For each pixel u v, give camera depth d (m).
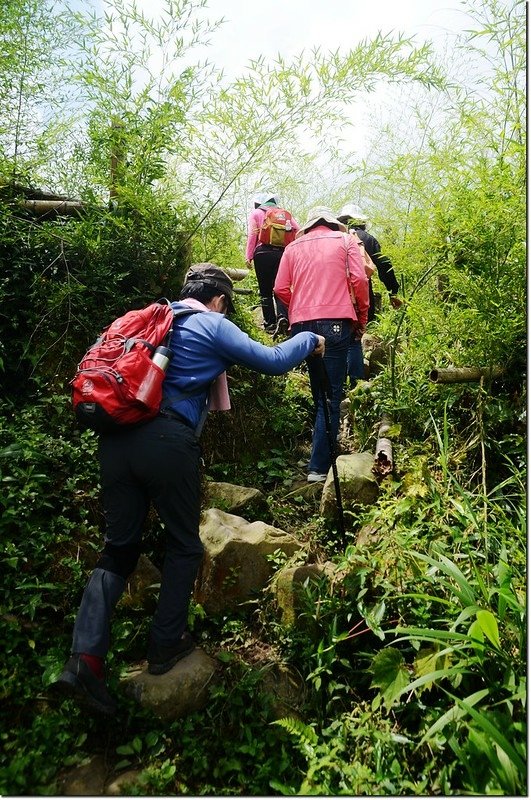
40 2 3.41
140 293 3.44
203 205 3.64
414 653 2.28
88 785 1.93
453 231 3.08
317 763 1.96
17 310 3.22
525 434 2.93
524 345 3.00
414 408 3.31
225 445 3.55
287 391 3.95
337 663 2.33
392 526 2.56
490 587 2.27
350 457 3.20
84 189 3.42
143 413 2.15
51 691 2.16
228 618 2.56
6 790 1.83
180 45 3.20
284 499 3.30
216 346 2.34
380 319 3.99
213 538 2.65
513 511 2.71
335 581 2.47
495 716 1.85
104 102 3.29
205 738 2.13
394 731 2.08
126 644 2.37
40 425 2.89
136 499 2.23
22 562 2.45
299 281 3.39
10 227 3.22
